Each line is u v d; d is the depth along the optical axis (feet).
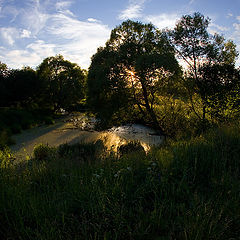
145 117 60.75
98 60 55.52
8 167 18.40
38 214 9.27
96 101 54.65
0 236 8.47
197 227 7.23
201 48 38.73
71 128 70.49
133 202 9.68
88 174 14.39
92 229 8.24
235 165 12.13
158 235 7.88
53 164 18.30
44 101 115.24
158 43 49.37
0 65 103.45
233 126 20.44
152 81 48.24
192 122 42.96
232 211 8.38
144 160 15.03
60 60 116.67
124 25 52.26
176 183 11.19
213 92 37.96
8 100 97.14
